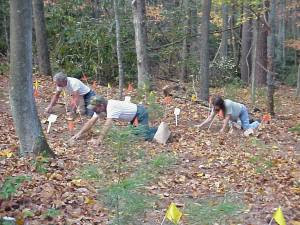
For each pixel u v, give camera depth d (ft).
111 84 55.88
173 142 29.04
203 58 45.44
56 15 56.44
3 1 55.83
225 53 75.25
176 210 12.39
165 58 67.36
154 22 66.18
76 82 32.55
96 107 26.99
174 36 66.44
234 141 30.60
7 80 44.55
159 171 20.65
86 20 57.98
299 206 19.88
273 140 32.42
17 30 22.02
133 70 56.24
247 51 72.54
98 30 55.42
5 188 16.84
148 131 28.53
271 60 42.83
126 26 57.00
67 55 55.21
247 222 17.46
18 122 22.99
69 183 19.75
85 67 55.06
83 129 27.37
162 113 36.37
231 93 55.31
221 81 69.05
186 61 65.87
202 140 30.09
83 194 18.79
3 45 56.13
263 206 19.54
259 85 66.54
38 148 23.12
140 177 14.62
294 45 79.05
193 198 19.81
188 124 35.17
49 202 17.74
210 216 13.94
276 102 55.88
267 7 45.47
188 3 69.05
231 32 79.56
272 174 24.07
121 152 15.12
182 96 46.60
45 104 35.70
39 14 47.70
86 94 33.01
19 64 22.48
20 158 22.70
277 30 89.66
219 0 45.55
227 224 16.53
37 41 48.26
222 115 33.27
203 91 45.65
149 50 62.13
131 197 13.55
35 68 51.39
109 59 55.57
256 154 27.09
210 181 22.52
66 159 23.38
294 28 95.86
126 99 31.22
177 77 67.21
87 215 16.97
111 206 14.42
